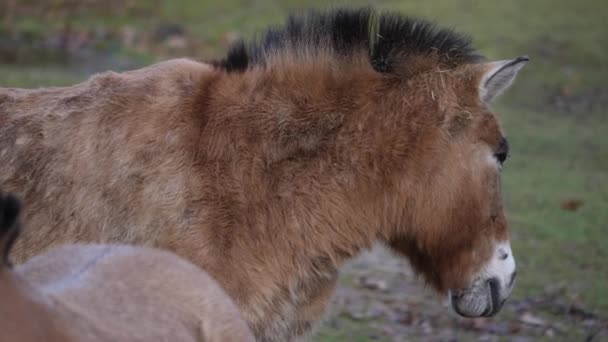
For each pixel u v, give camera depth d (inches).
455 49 396.5
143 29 1633.9
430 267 398.6
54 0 1722.4
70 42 1518.2
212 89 381.4
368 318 597.9
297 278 374.3
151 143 368.8
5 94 391.5
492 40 1561.3
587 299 656.4
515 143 1142.3
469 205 385.1
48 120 378.3
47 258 263.0
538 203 896.3
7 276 198.4
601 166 1080.2
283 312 375.2
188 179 365.7
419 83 387.2
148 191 364.5
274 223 368.8
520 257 743.1
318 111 379.6
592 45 1598.2
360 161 377.7
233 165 369.4
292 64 387.5
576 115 1341.0
